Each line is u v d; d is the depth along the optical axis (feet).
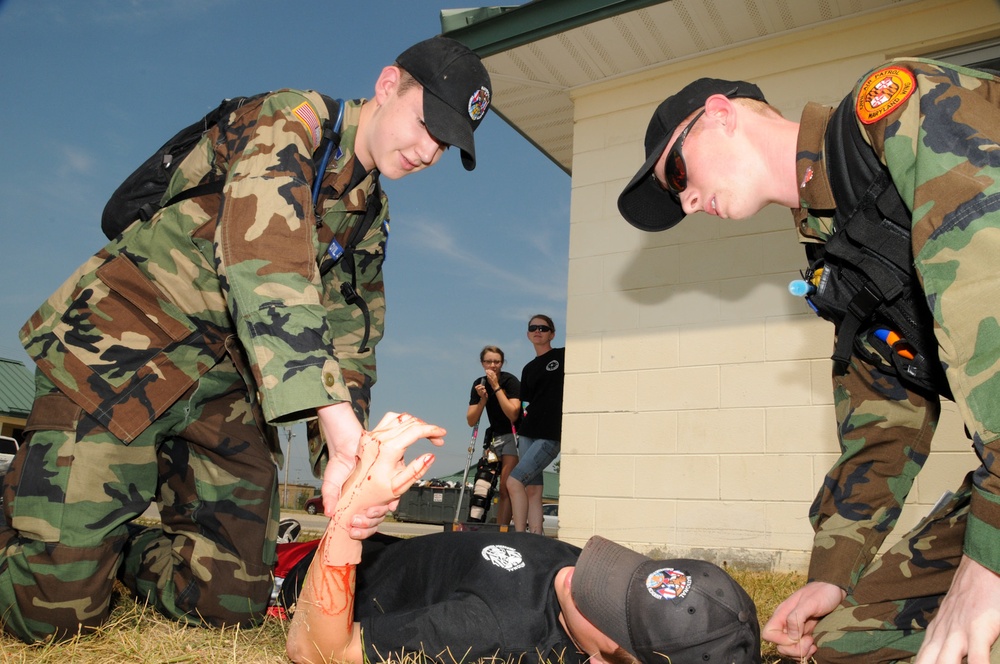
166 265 7.22
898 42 17.21
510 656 5.47
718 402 17.78
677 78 19.48
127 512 7.09
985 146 3.97
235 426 7.76
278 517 7.98
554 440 19.33
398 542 6.88
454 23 19.70
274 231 5.96
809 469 16.69
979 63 16.67
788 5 17.44
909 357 5.40
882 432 6.33
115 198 7.44
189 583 7.58
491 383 22.04
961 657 3.69
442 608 5.53
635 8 17.62
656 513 18.01
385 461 5.18
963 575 3.82
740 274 18.02
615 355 19.06
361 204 7.55
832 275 5.41
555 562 5.92
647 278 19.02
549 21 18.53
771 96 18.37
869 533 6.31
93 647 6.56
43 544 6.64
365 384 8.71
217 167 7.06
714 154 5.82
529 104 21.85
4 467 7.81
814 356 16.98
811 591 6.25
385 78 7.17
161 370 7.27
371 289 8.82
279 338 5.61
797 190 5.59
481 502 22.65
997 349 3.68
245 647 6.55
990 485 3.67
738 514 17.19
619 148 20.01
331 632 5.40
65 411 6.98
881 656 5.81
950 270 3.84
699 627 4.88
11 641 6.93
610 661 5.35
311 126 6.83
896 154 4.40
